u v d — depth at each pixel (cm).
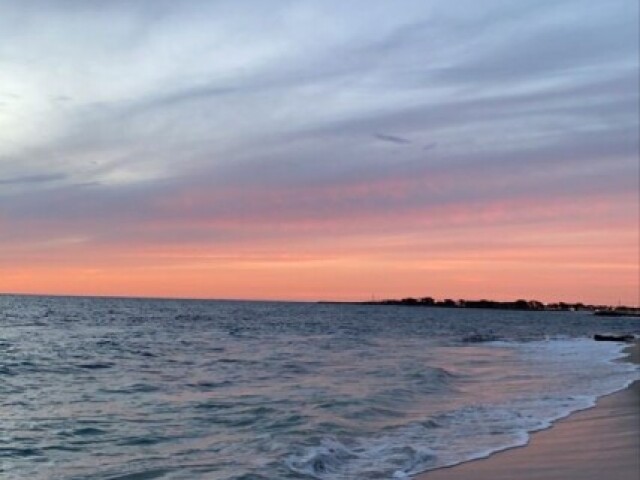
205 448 1176
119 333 5034
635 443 1222
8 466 1059
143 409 1590
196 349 3662
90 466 1057
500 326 9406
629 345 5081
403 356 3472
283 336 5291
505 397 1906
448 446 1209
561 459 1098
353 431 1338
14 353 3089
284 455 1108
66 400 1733
